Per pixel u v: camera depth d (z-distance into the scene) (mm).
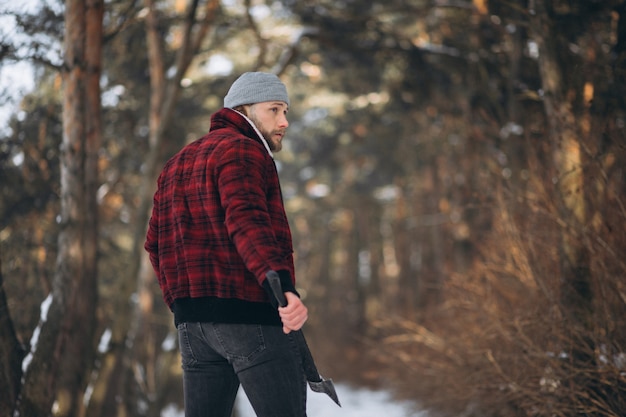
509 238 5754
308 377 2426
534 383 5031
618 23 6887
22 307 6598
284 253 2365
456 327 6578
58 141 8102
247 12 11055
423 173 20750
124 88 10906
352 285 29984
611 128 5168
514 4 6039
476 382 5609
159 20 10922
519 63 8969
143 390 10055
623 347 4598
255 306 2293
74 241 6691
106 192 11594
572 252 5094
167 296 2459
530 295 5535
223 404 2428
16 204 7848
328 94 17062
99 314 9547
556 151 5469
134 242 8820
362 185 27938
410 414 7453
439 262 17969
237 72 12203
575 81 5660
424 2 12445
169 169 2510
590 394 4750
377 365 15617
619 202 4547
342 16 12250
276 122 2590
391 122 18703
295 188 31047
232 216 2213
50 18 7008
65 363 6258
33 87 7402
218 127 2529
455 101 12398
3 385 5188
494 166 7215
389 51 12312
